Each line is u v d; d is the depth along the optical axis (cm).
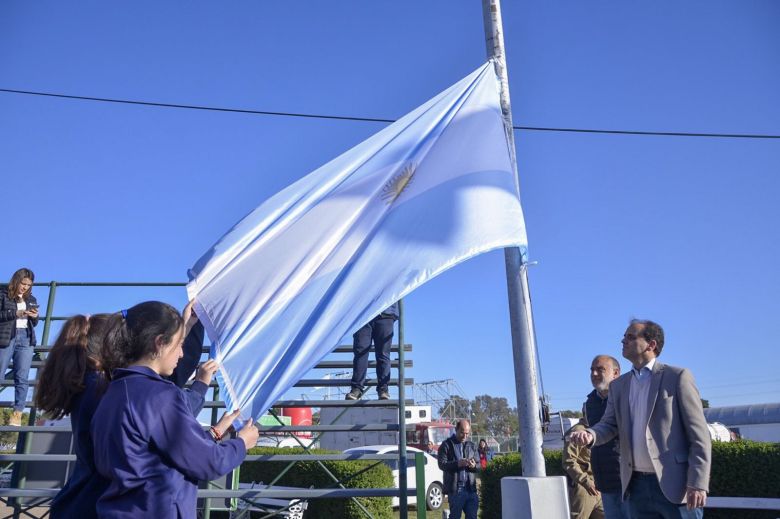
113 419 236
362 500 1088
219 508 704
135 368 253
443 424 1964
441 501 1401
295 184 505
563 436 566
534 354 409
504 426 7362
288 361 379
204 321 422
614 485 466
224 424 305
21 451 664
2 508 958
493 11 491
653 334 398
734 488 750
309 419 1391
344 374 806
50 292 720
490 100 466
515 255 425
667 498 364
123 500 230
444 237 393
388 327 617
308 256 443
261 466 1305
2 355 627
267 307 420
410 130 492
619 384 414
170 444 236
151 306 268
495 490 994
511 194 407
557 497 369
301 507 1095
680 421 375
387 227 417
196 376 326
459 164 430
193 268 459
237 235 473
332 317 387
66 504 251
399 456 562
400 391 590
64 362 267
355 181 475
